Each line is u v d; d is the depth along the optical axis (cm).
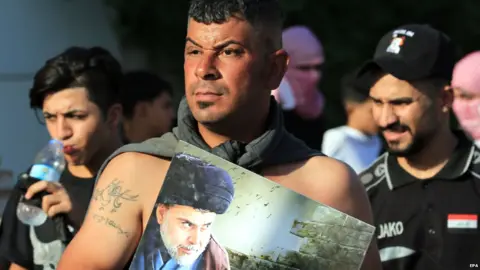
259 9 282
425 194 432
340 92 869
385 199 438
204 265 270
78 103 423
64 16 694
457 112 566
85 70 425
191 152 272
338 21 882
